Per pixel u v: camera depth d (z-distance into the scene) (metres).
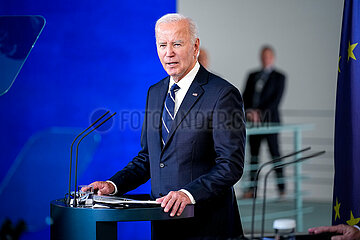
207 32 24.62
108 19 11.66
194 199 6.51
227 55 24.55
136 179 7.76
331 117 22.92
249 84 20.91
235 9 24.33
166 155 7.14
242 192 19.84
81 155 11.61
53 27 11.59
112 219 6.16
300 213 15.44
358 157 7.88
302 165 21.78
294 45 23.69
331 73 23.33
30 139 11.56
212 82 7.15
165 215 6.30
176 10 11.73
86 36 11.66
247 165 18.84
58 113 11.65
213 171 6.78
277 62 23.86
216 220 6.98
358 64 7.86
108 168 11.66
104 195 7.36
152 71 11.73
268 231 14.34
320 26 23.39
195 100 7.05
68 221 6.41
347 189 8.00
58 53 11.62
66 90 11.65
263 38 24.08
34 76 11.59
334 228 5.75
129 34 11.70
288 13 23.75
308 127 22.86
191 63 7.17
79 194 6.67
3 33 11.17
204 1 24.55
